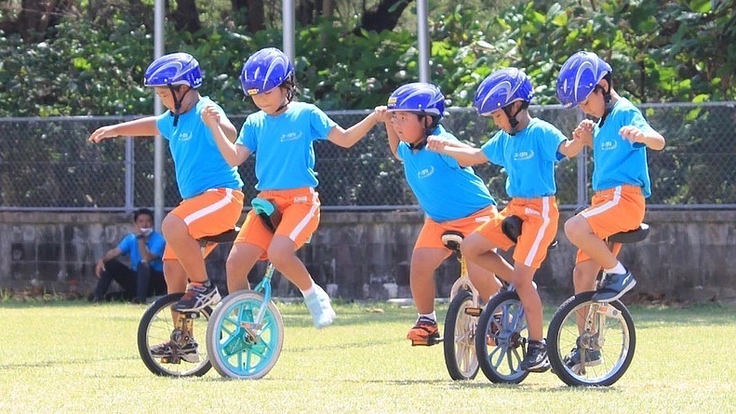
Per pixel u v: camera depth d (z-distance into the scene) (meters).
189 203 17.08
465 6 42.94
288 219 16.92
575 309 15.97
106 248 35.38
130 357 19.97
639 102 36.09
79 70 40.28
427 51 31.84
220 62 38.50
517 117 16.36
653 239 32.38
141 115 37.44
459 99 36.31
